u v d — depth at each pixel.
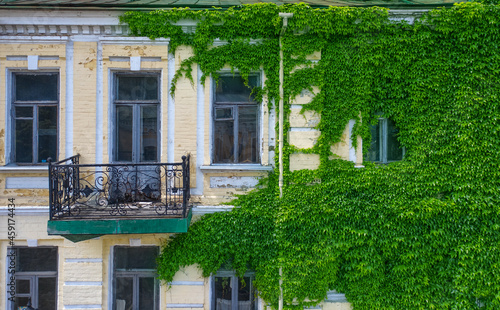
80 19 6.10
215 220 6.14
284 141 6.23
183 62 6.20
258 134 6.48
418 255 6.17
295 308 6.20
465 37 6.06
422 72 6.16
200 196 6.28
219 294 6.47
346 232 6.21
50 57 6.21
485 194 6.16
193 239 6.12
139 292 6.45
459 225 6.16
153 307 6.45
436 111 6.18
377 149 6.54
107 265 6.28
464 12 5.98
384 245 6.20
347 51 6.20
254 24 6.11
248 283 6.47
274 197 6.23
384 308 6.18
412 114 6.27
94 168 6.21
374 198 6.19
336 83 6.21
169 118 6.28
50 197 5.22
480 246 6.12
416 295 6.19
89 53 6.18
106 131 6.23
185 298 6.27
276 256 6.19
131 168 6.40
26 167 6.06
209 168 6.17
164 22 6.11
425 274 6.20
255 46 6.19
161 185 6.27
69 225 5.28
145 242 6.27
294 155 6.23
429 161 6.20
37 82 6.37
